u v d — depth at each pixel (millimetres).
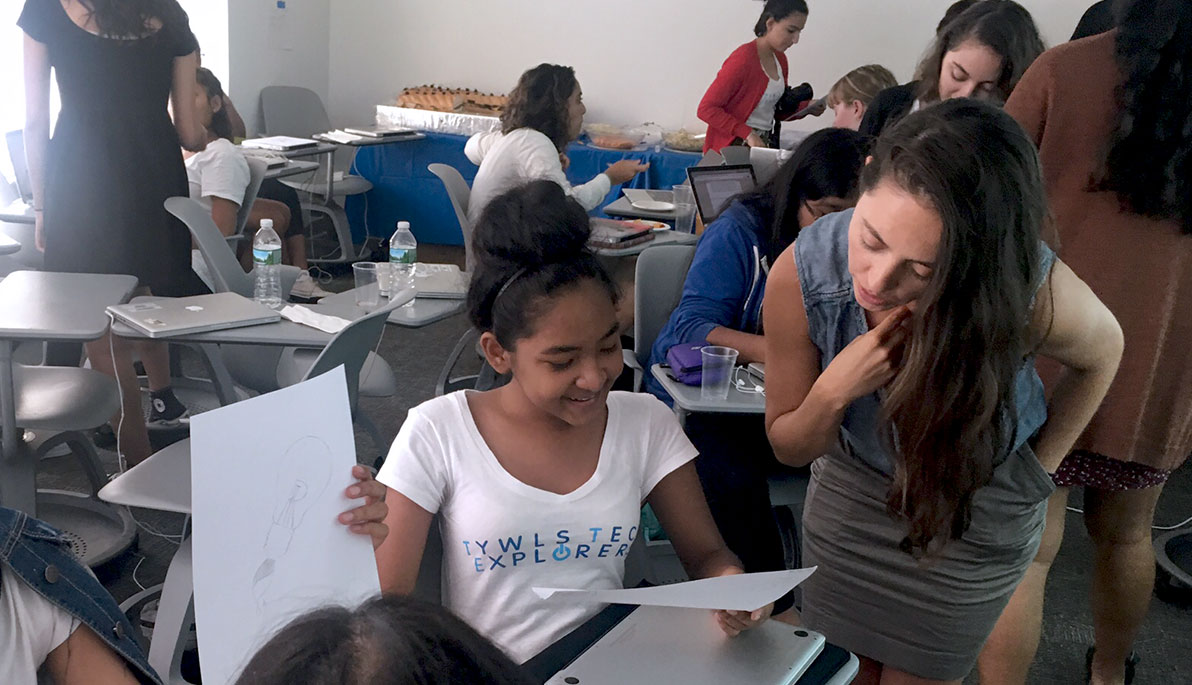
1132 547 1882
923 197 984
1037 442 1372
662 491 1320
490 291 1187
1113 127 1490
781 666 981
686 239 3615
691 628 1043
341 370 979
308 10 6449
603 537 1242
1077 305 1170
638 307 2570
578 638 1029
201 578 841
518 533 1213
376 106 6465
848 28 5992
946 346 1043
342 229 5613
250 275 2967
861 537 1392
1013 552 1341
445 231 6082
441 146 5961
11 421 2250
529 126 3723
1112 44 1490
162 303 2393
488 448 1233
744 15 6121
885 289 1062
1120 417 1640
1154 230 1535
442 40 6621
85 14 2797
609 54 6410
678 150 5812
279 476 908
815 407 1228
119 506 2734
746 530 1984
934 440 1116
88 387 2439
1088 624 2576
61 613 951
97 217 2930
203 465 855
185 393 3408
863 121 3312
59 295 2367
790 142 5730
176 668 1847
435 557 1277
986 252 989
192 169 3781
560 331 1146
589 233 1177
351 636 497
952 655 1393
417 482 1210
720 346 2088
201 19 5672
